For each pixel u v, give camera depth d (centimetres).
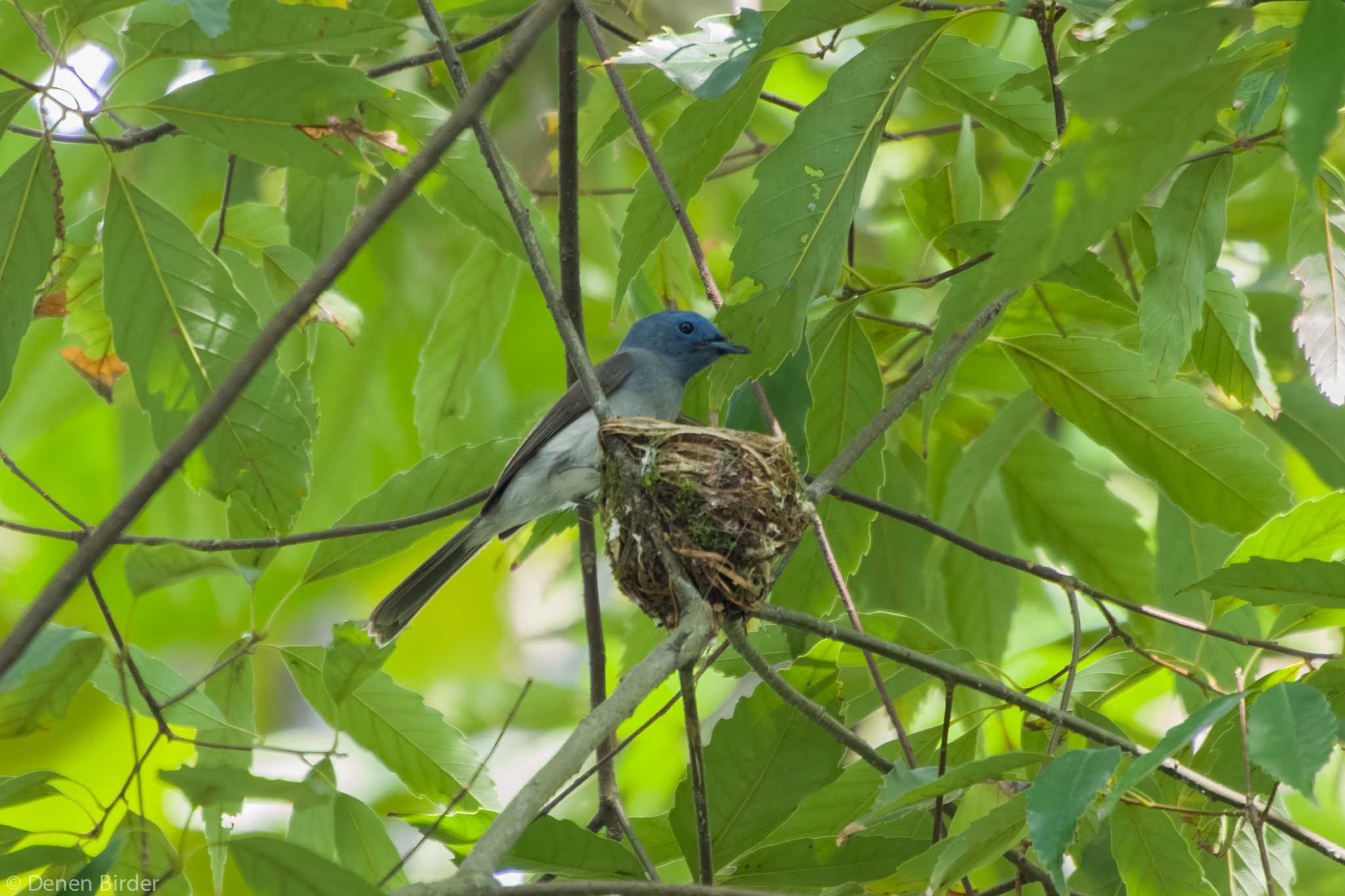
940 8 648
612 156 1188
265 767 1330
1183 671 764
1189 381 955
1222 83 452
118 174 674
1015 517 1016
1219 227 628
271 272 905
